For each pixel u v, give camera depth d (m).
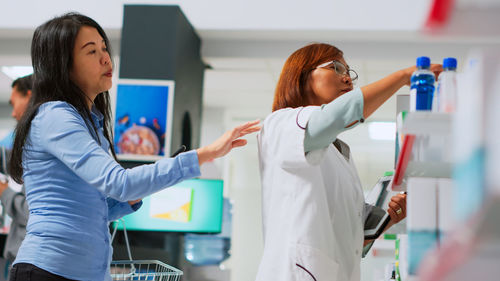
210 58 6.51
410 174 1.36
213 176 4.43
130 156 4.94
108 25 6.11
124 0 6.12
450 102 1.23
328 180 1.67
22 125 1.62
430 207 1.16
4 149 3.09
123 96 5.04
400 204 1.83
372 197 1.99
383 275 3.36
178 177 1.54
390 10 5.90
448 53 6.18
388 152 10.25
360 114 1.42
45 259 1.52
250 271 10.77
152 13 5.41
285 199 1.58
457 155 0.68
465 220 0.59
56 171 1.59
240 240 10.91
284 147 1.53
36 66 1.69
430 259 0.65
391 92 1.45
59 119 1.56
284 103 1.79
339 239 1.65
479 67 0.61
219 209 4.18
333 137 1.49
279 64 6.78
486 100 0.59
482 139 0.58
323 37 6.21
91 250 1.59
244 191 11.02
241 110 9.52
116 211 1.87
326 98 1.77
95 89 1.75
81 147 1.54
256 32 6.16
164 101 5.03
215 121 9.34
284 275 1.52
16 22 6.19
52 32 1.67
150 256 4.11
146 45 5.38
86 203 1.60
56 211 1.57
